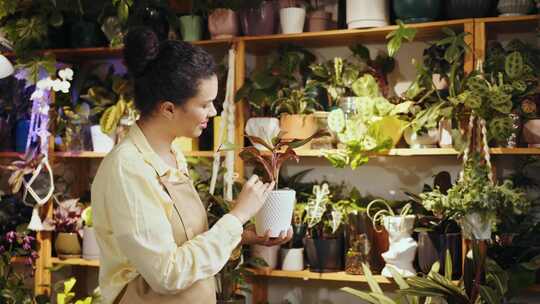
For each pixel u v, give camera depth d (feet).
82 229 10.88
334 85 9.96
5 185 12.16
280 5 10.12
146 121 5.73
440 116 8.99
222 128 9.80
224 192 9.67
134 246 5.24
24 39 10.61
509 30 9.66
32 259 10.53
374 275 9.32
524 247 8.77
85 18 11.04
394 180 10.43
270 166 6.34
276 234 6.30
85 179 12.04
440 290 8.12
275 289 10.94
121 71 11.83
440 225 9.04
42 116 10.55
